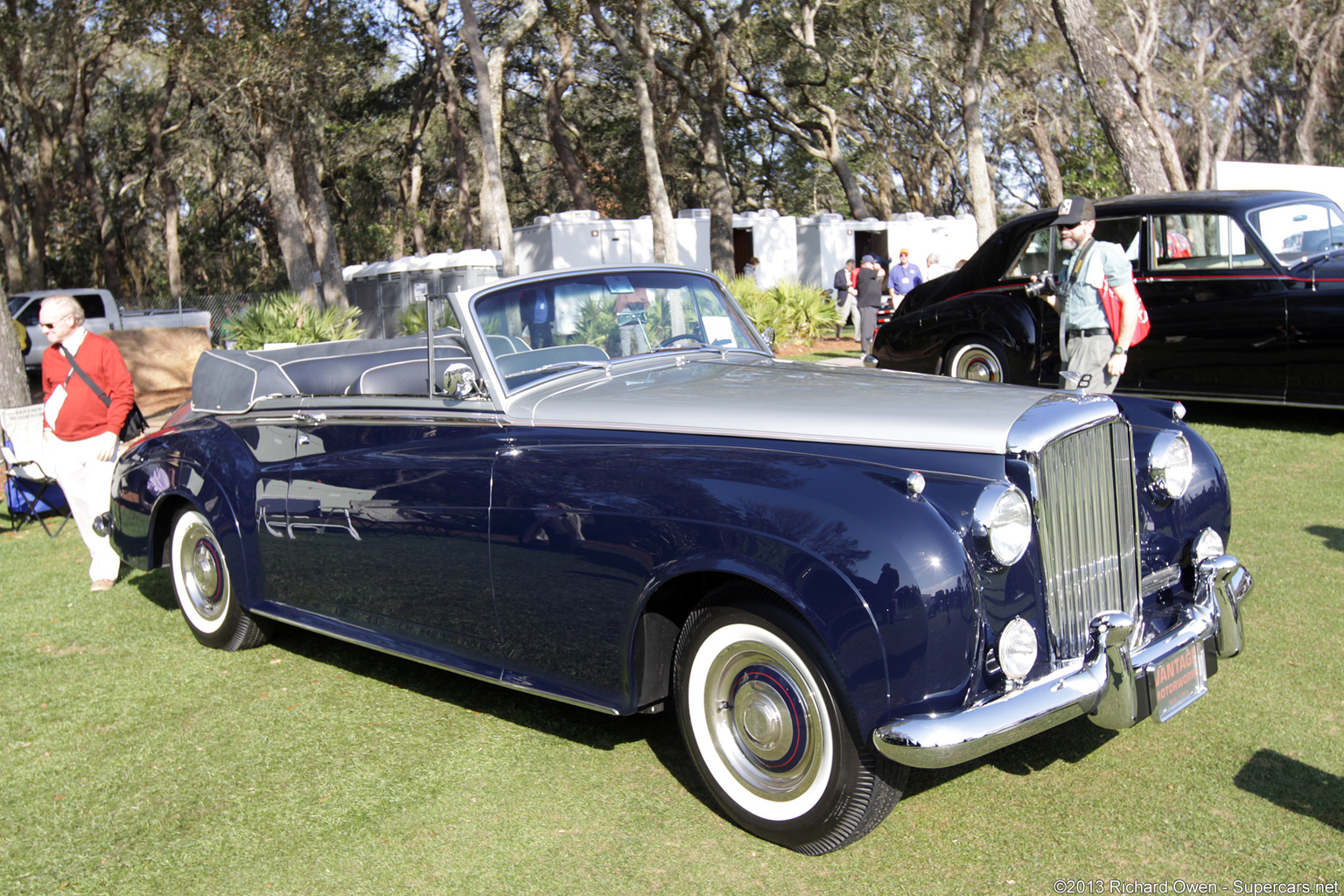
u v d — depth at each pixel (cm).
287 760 377
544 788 346
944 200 4694
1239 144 4753
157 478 502
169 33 1948
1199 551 357
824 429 311
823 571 274
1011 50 3169
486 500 358
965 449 292
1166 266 836
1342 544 542
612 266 427
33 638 533
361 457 407
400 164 4278
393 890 291
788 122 3656
